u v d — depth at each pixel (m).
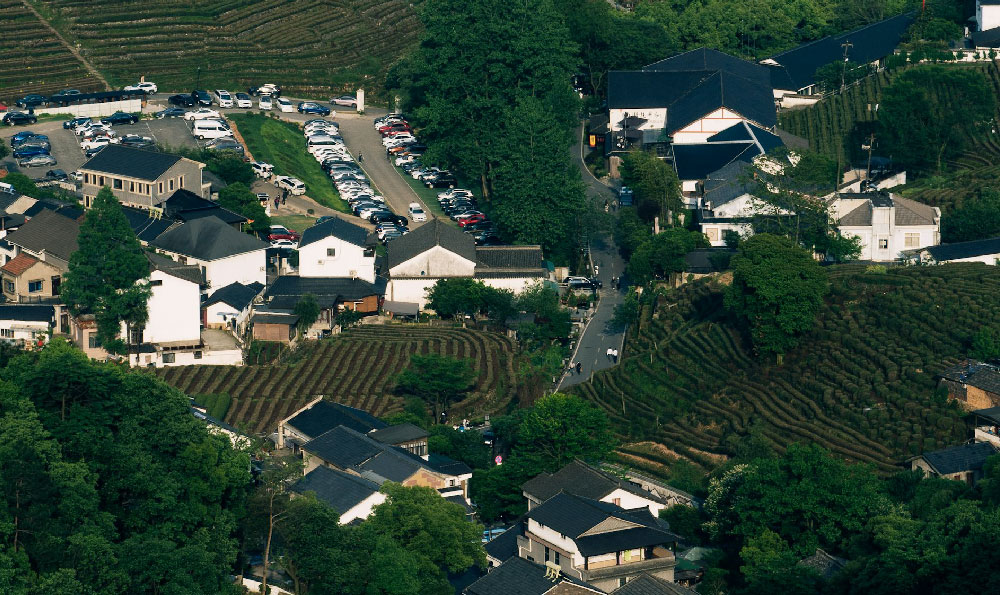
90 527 152.00
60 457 157.88
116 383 172.88
